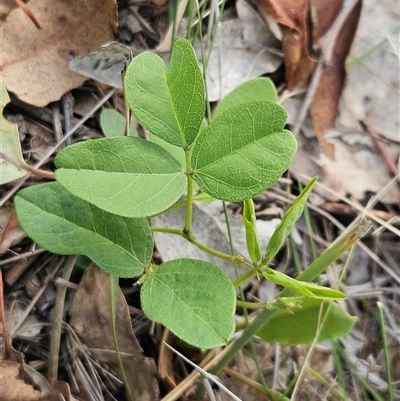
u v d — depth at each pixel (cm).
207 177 11
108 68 18
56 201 13
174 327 11
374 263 24
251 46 23
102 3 17
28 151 18
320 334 17
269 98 16
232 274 20
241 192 11
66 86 18
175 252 19
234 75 22
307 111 23
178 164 11
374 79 24
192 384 18
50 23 17
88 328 17
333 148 23
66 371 17
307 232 23
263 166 11
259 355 20
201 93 11
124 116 19
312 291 12
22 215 13
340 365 20
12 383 15
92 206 13
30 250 17
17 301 17
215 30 20
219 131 11
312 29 23
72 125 19
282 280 13
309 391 20
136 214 11
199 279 12
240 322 18
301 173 23
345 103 24
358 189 23
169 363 18
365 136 24
